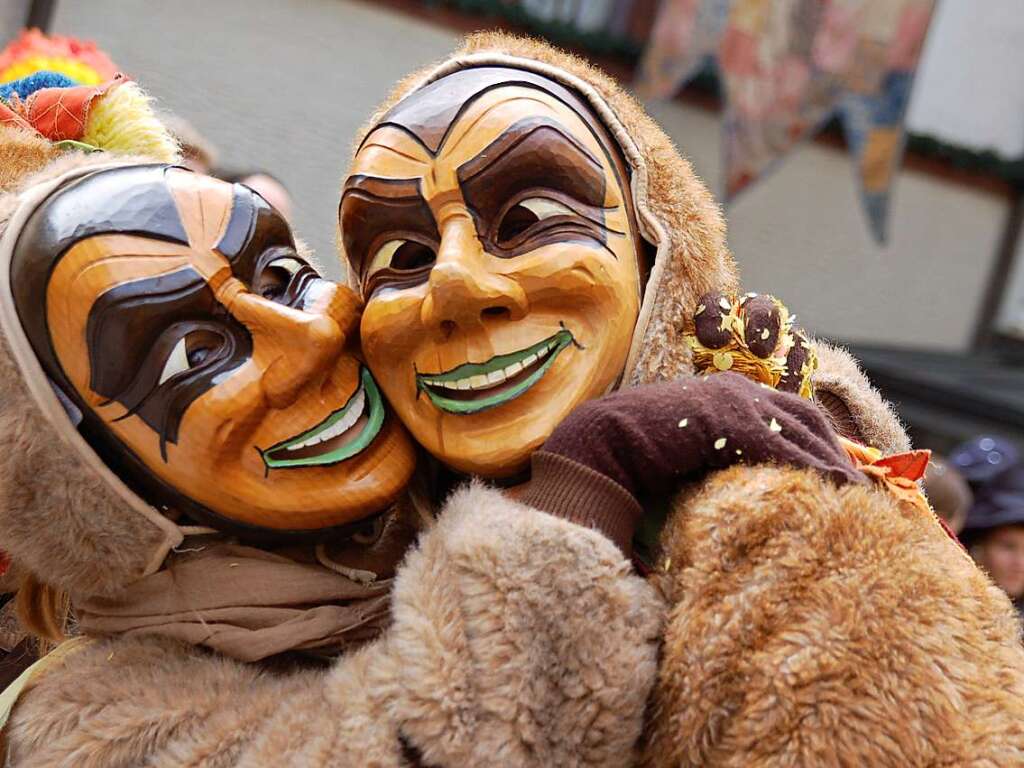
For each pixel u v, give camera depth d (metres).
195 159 1.50
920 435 3.25
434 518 0.95
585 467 0.79
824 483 0.76
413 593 0.77
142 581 0.90
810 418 0.83
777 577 0.72
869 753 0.67
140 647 0.89
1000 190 3.91
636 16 2.99
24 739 0.86
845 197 3.59
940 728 0.68
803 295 3.63
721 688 0.71
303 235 2.58
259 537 0.89
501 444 0.86
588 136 0.91
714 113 3.21
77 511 0.85
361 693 0.76
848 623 0.69
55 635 1.03
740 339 0.92
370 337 0.89
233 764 0.80
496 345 0.86
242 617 0.88
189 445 0.85
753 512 0.74
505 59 0.96
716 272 0.96
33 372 0.84
